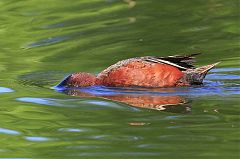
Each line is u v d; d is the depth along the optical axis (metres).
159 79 19.27
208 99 18.02
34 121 16.75
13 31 28.27
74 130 15.90
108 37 26.58
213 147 14.26
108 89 19.53
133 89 19.33
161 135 15.20
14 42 26.67
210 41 25.12
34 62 23.62
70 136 15.52
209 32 26.48
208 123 15.91
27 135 15.70
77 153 14.27
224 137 14.91
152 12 30.31
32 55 24.67
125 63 19.73
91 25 28.59
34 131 15.97
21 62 23.70
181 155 13.84
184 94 18.61
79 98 18.78
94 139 15.18
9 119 17.05
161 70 19.28
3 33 28.08
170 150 14.19
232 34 25.91
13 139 15.48
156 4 31.83
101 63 23.00
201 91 18.84
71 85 19.97
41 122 16.67
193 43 24.89
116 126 16.08
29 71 22.38
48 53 24.84
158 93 18.81
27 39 26.98
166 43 25.27
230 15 28.89
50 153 14.38
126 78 19.47
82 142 15.02
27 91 19.81
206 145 14.36
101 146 14.67
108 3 32.53
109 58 23.62
